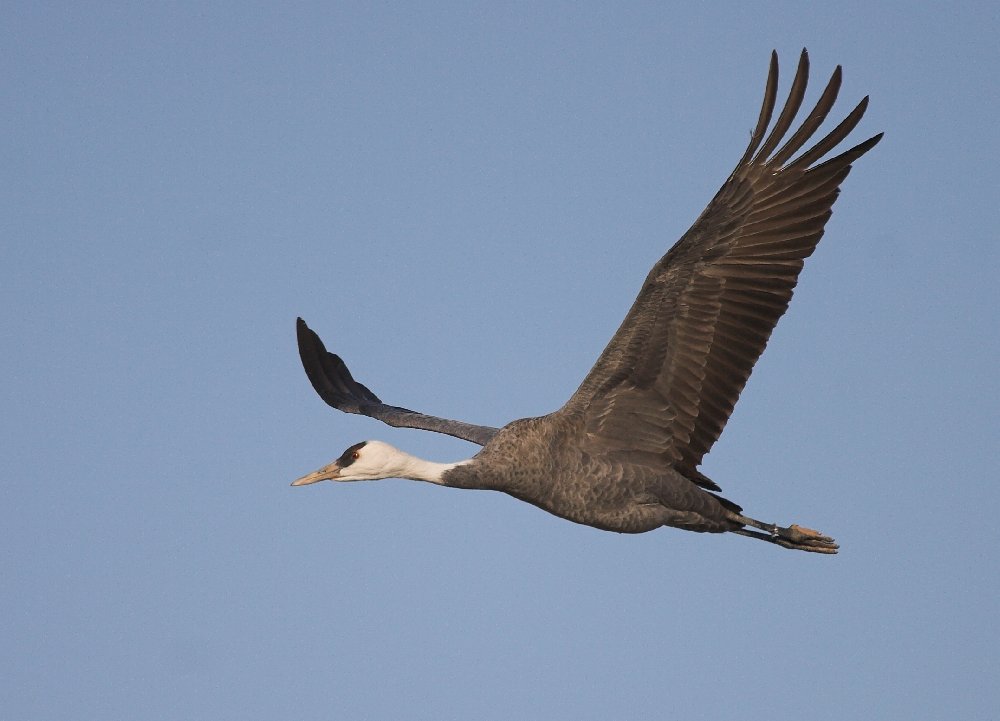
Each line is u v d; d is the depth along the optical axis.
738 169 15.71
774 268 16.12
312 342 21.00
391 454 17.36
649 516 16.81
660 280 16.06
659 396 16.56
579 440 16.67
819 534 17.56
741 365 16.41
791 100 15.62
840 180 15.98
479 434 19.50
